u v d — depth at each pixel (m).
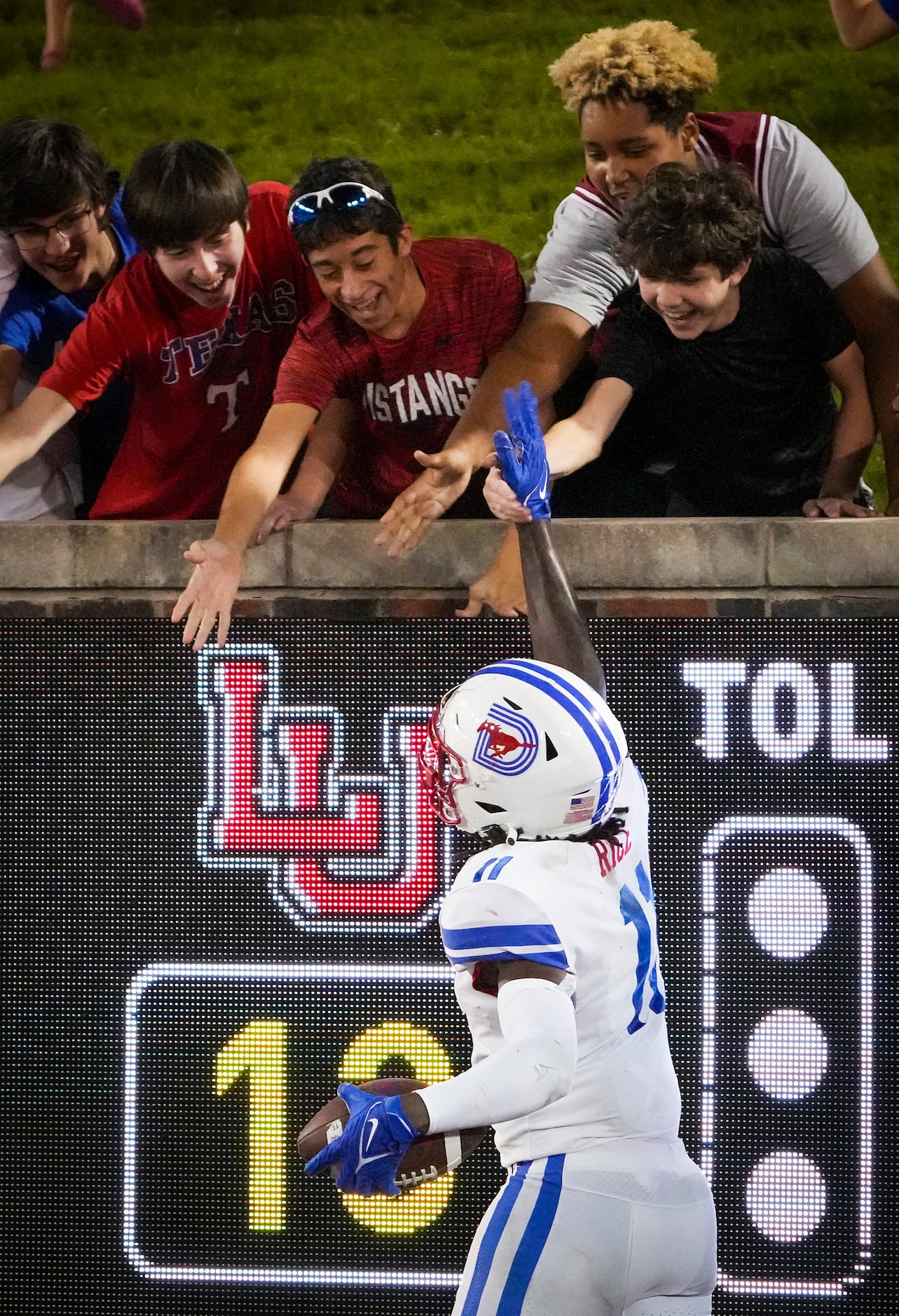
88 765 10.61
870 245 12.19
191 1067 10.55
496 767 7.91
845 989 10.24
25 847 10.62
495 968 7.51
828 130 21.81
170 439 12.53
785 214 12.09
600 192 12.29
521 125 22.48
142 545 10.95
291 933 10.50
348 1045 10.48
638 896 8.26
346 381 11.76
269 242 12.18
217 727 10.55
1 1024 10.64
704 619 10.32
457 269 11.66
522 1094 6.99
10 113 23.83
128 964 10.56
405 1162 7.30
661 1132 8.06
